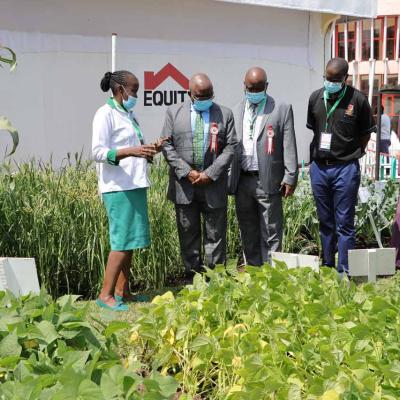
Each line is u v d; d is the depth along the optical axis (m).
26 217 4.83
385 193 6.91
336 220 5.38
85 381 1.73
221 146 4.80
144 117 8.85
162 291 5.28
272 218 5.06
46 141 8.05
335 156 5.23
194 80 4.71
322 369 2.26
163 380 1.93
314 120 5.37
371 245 6.95
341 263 5.36
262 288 3.00
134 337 2.92
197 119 4.79
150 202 5.39
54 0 7.96
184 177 4.78
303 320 2.74
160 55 8.95
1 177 5.11
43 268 4.87
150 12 8.78
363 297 3.04
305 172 7.53
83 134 8.38
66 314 2.27
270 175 4.98
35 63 7.89
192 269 5.05
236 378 2.43
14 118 7.77
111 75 4.53
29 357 2.05
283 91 10.35
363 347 2.37
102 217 5.04
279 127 4.98
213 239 4.96
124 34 8.59
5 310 2.33
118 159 4.32
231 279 3.38
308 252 6.55
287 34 10.27
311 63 10.62
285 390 2.09
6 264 2.86
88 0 8.22
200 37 9.34
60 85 8.12
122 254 4.54
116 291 4.74
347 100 5.12
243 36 9.78
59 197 4.94
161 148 4.47
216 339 2.63
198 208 4.96
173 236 5.57
